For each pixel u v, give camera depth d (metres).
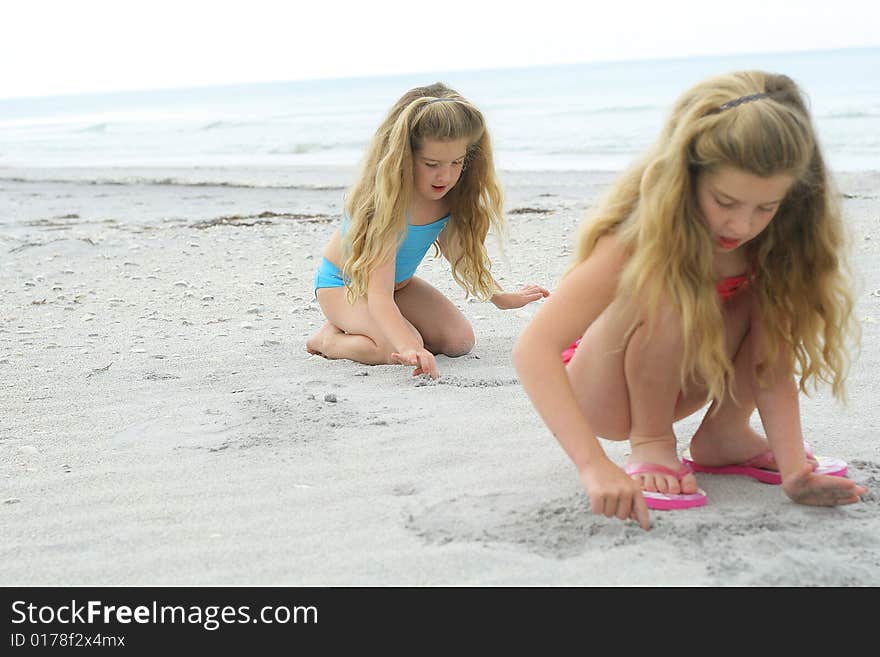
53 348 4.78
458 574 2.26
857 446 3.08
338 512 2.65
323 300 4.64
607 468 2.32
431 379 4.05
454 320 4.56
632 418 2.70
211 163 20.38
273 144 24.86
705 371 2.43
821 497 2.53
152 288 6.40
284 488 2.85
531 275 6.59
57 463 3.13
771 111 2.14
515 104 33.16
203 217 10.17
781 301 2.54
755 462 2.81
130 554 2.43
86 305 5.88
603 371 2.62
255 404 3.75
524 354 2.41
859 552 2.30
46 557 2.43
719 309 2.46
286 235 8.66
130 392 3.97
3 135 39.16
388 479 2.89
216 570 2.33
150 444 3.30
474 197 4.50
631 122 23.27
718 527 2.45
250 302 5.90
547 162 17.03
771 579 2.19
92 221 9.87
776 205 2.25
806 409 3.48
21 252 7.70
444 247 4.69
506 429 3.35
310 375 4.21
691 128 2.23
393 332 4.16
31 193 13.62
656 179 2.30
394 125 4.21
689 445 3.03
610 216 2.44
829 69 42.00
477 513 2.60
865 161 14.20
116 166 20.22
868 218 8.30
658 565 2.26
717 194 2.22
